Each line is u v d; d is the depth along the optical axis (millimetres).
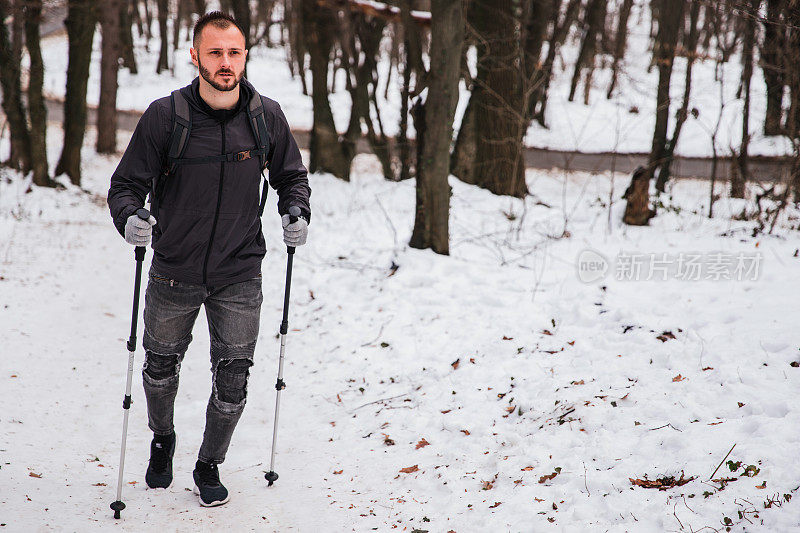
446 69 7055
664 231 8484
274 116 3152
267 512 3143
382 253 8047
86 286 7457
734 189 10727
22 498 3055
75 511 3010
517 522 2848
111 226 11539
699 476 2947
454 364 4863
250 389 4875
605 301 5625
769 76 9703
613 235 8461
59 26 42031
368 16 14383
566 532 2697
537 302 5887
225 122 2994
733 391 3717
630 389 3975
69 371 4988
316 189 12805
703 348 4359
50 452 3674
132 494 3270
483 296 6105
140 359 5352
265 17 36344
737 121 23812
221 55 2859
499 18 11266
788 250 6969
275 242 9172
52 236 10008
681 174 18328
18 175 14109
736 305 5188
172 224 3016
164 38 34156
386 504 3219
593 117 27703
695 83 26047
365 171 16781
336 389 4801
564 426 3703
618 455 3299
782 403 3463
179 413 4410
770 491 2730
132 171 2973
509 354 4895
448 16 6941
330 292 6906
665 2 11273
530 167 19484
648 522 2686
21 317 6113
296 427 4258
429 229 7375
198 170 2961
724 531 2541
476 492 3223
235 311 3174
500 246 8039
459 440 3814
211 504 3176
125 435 3070
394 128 24734
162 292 3113
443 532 2889
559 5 15938
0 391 4449
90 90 30922
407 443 3895
